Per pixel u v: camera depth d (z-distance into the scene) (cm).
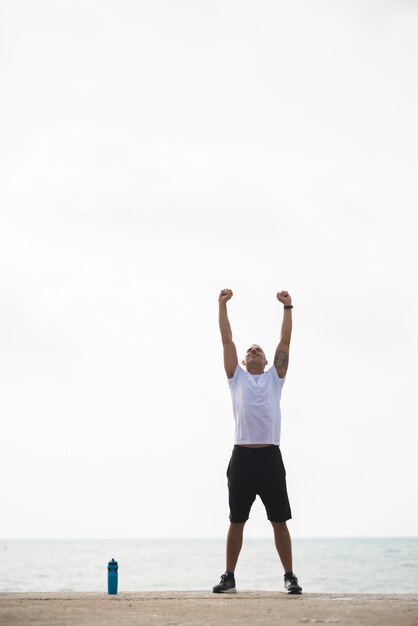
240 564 8119
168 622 424
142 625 414
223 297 730
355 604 504
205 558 9831
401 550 11875
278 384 700
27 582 5244
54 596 616
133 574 6456
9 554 11506
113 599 576
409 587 4766
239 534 676
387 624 402
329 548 12812
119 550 13662
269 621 421
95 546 15662
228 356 709
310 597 590
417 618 419
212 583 5628
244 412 680
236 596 605
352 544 14950
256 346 731
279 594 634
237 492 675
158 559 9625
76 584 5184
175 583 5612
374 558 8906
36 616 456
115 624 418
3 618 447
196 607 498
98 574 6375
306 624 408
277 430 684
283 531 669
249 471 672
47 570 6869
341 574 6097
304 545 14862
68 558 10131
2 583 5138
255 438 675
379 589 4600
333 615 440
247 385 689
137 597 597
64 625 416
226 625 409
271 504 670
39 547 15538
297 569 7075
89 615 460
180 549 14038
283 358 707
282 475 675
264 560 8912
